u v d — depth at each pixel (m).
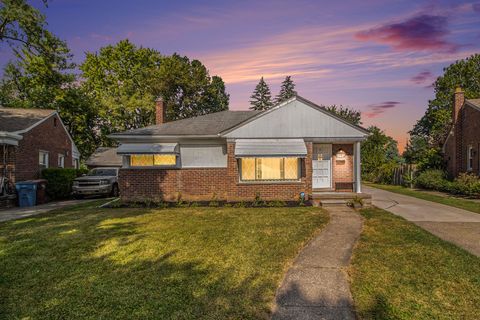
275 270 6.59
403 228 10.37
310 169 17.42
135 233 9.82
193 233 9.77
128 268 6.73
